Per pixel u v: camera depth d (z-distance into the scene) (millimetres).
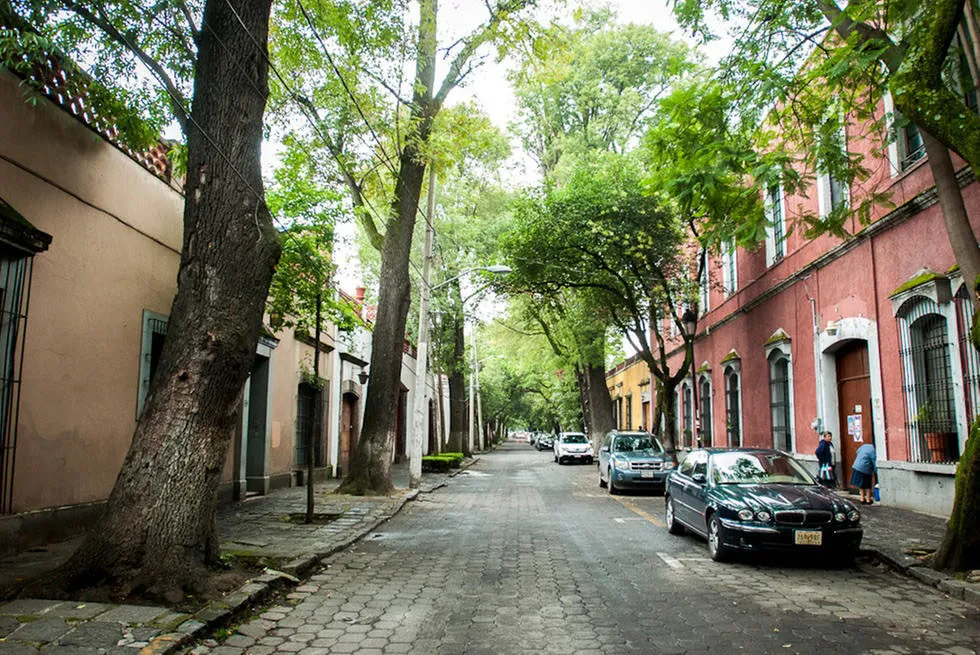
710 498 8836
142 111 9445
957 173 10633
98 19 7047
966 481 7387
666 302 21188
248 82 7070
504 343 40594
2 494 7773
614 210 19703
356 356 24328
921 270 11703
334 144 14211
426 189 22016
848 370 14891
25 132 8203
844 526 8031
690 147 9109
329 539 9852
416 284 30062
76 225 9203
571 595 6848
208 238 6727
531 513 13852
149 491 6148
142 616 5363
